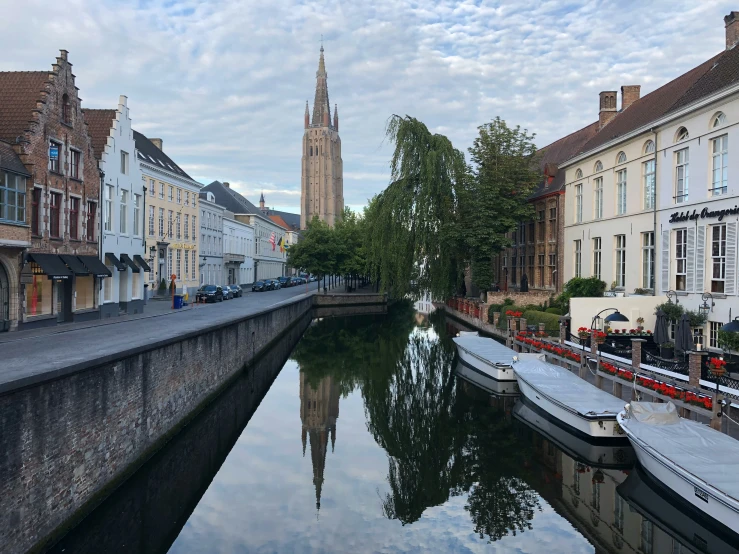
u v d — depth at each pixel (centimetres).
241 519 1049
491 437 1567
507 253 4738
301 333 3828
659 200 2392
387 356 2938
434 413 1836
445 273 3741
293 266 6028
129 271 2917
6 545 739
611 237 2852
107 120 2844
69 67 2317
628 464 1327
